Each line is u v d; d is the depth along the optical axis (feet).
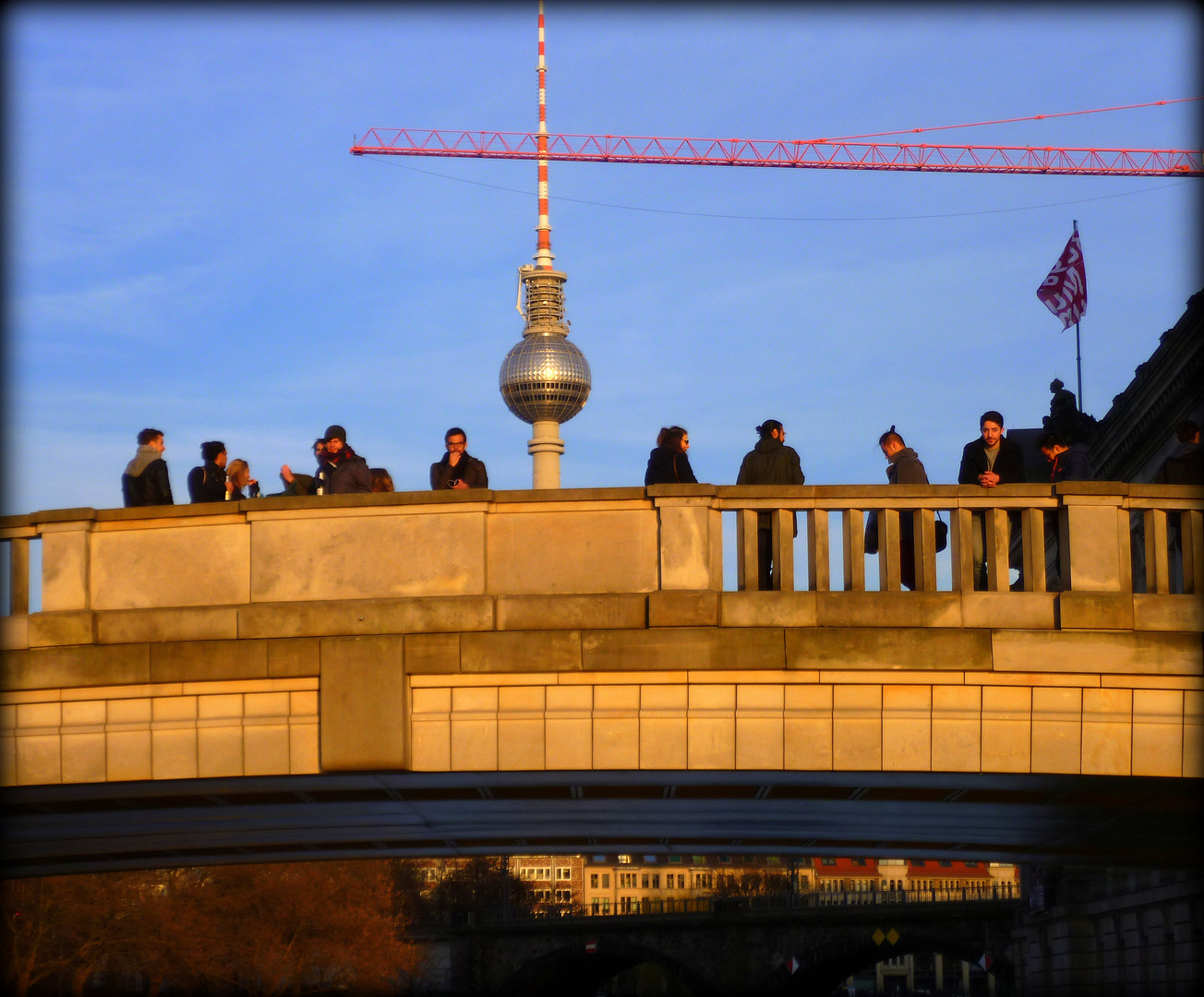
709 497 66.64
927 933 346.54
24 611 69.46
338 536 68.39
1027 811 88.07
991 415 69.46
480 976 407.44
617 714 65.98
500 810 89.97
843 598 65.51
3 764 68.33
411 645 66.54
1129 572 66.18
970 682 65.21
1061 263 156.04
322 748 66.49
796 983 370.94
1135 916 194.59
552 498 67.62
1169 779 66.74
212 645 67.62
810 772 66.54
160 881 268.41
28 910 222.28
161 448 73.97
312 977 317.42
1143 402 155.02
